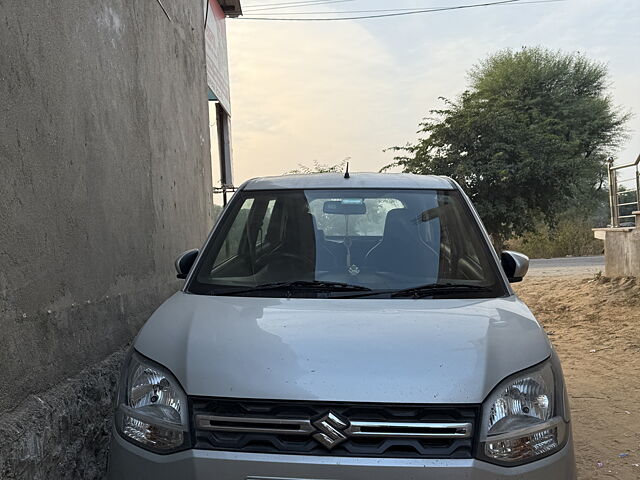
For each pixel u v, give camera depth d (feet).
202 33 27.81
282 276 10.34
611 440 14.84
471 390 7.12
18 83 9.90
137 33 16.81
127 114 15.61
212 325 8.41
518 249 79.41
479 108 69.05
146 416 7.56
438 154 70.54
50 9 11.20
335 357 7.40
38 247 10.38
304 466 6.88
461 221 11.48
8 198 9.44
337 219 11.40
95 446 11.68
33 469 9.19
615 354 23.45
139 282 16.07
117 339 14.07
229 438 7.16
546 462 7.29
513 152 66.95
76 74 12.33
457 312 8.85
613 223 38.96
